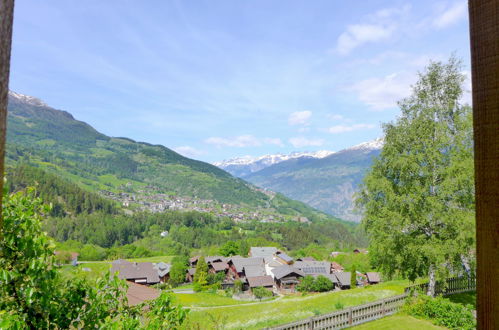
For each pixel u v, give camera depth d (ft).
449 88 61.93
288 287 290.76
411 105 65.05
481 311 3.35
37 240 13.51
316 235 644.69
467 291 66.39
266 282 298.56
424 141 59.26
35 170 625.41
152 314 16.07
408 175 59.77
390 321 49.44
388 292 71.51
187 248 502.79
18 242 12.98
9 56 3.05
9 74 3.03
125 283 16.22
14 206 13.56
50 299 13.84
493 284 3.22
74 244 434.71
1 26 2.92
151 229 626.64
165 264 367.86
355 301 66.39
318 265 329.52
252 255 416.87
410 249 58.03
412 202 57.67
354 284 236.22
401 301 53.83
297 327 44.73
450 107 60.39
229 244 448.24
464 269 60.23
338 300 68.90
